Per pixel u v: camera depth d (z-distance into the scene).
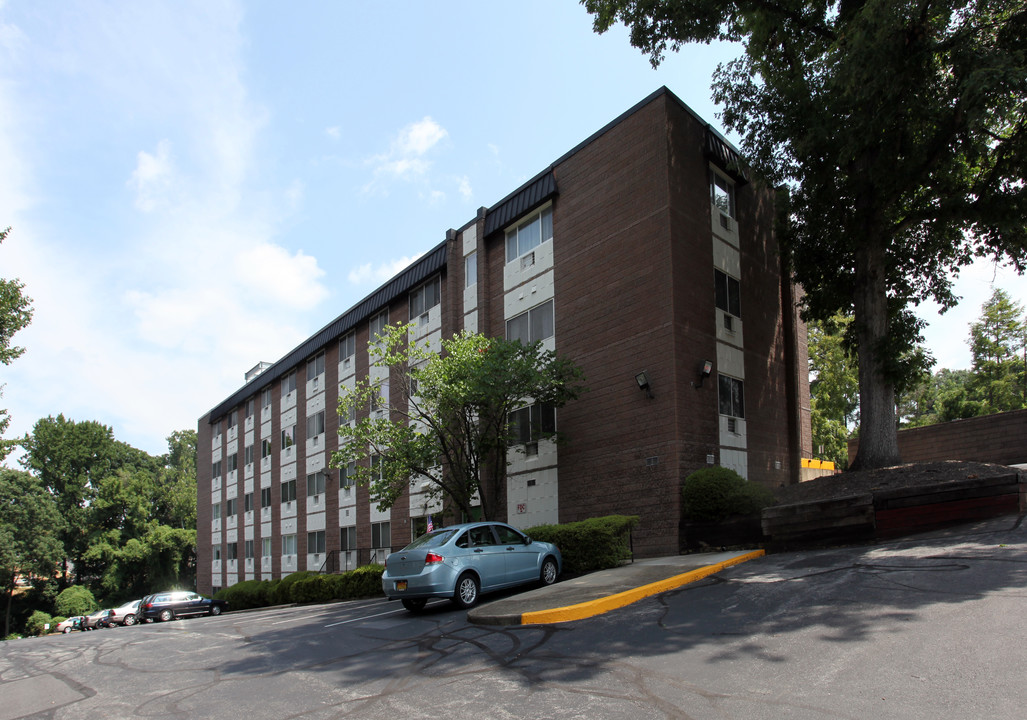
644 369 17.55
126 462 76.00
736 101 17.41
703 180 19.11
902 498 12.51
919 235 17.52
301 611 17.91
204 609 30.28
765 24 15.63
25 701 8.05
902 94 13.66
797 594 8.57
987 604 6.89
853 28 13.20
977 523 11.66
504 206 22.92
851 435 32.25
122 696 7.68
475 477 18.62
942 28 13.45
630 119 18.88
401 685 6.66
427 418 19.00
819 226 17.94
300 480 35.53
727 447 18.16
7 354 26.33
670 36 16.66
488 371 17.22
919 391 47.19
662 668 6.20
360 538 29.56
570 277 20.17
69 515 63.59
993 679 4.98
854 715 4.62
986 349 35.19
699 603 8.96
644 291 17.86
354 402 20.56
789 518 13.61
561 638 7.95
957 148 14.95
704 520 15.66
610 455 18.11
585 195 20.03
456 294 24.72
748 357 19.77
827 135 14.96
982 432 22.05
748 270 20.50
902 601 7.48
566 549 14.59
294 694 6.79
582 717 5.12
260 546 39.41
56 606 57.97
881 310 16.25
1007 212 14.64
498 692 6.02
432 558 11.58
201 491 49.97
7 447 29.67
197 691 7.46
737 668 5.94
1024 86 12.28
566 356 19.72
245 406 43.62
